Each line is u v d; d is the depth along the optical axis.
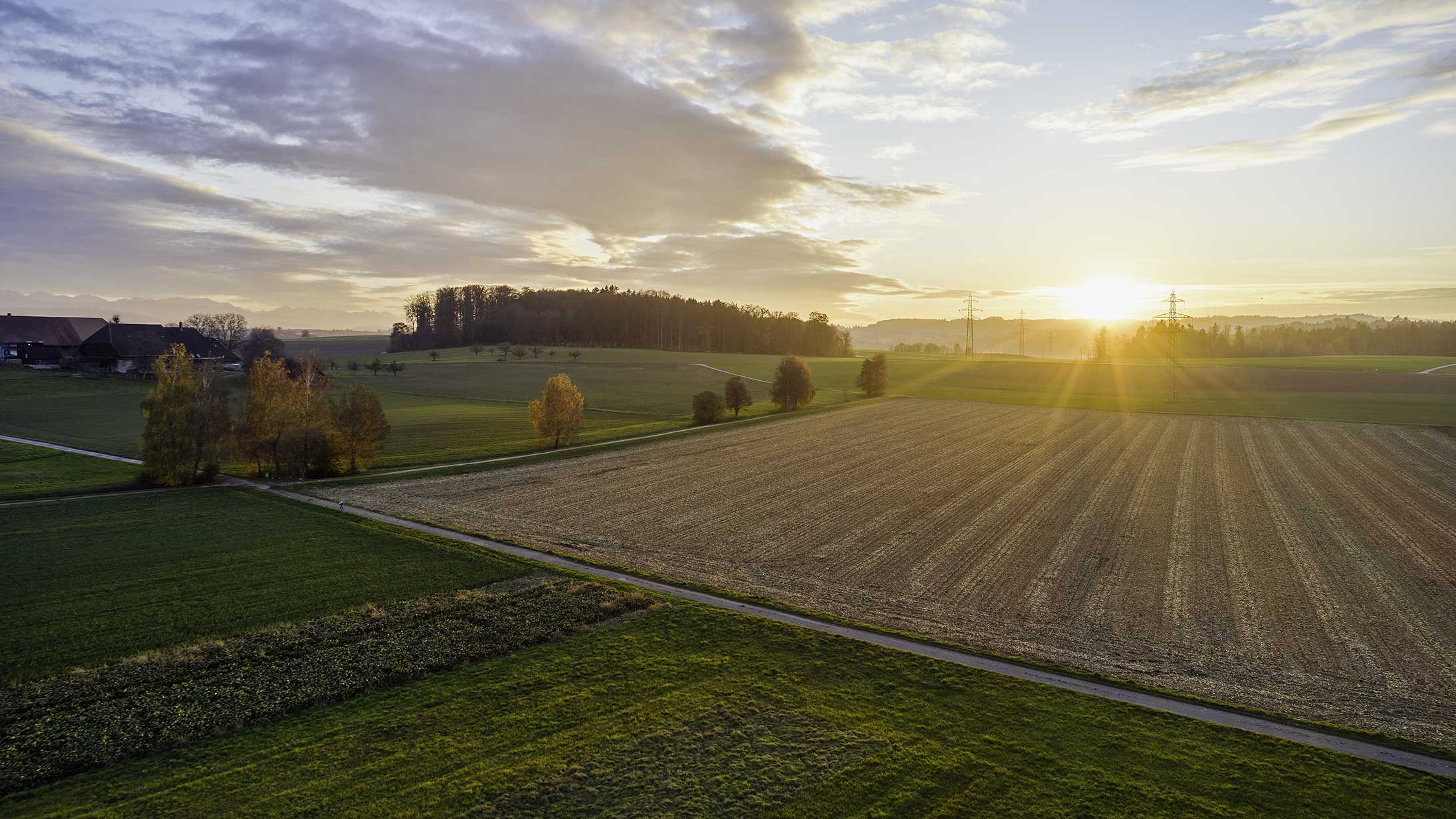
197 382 48.38
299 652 22.45
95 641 23.06
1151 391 113.00
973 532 37.53
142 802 15.36
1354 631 25.39
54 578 28.53
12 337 106.94
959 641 24.22
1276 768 16.89
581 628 24.55
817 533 37.22
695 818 15.00
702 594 28.34
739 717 18.98
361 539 34.66
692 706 19.53
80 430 65.38
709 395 78.00
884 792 15.93
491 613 25.70
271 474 49.97
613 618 25.38
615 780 16.25
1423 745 17.94
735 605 27.19
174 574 29.31
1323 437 70.25
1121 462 57.19
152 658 21.84
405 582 28.88
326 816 14.97
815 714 19.17
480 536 35.72
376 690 20.31
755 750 17.50
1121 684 21.20
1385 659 23.20
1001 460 58.03
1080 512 41.56
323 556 31.98
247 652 22.36
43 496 41.56
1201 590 29.34
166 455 44.91
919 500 44.25
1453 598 28.56
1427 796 15.85
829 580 30.33
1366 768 16.88
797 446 64.12
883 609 27.17
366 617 25.28
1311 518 40.41
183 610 25.73
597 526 38.06
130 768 16.58
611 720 18.77
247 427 48.66
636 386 114.00
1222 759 17.23
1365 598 28.48
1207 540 36.16
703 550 34.31
